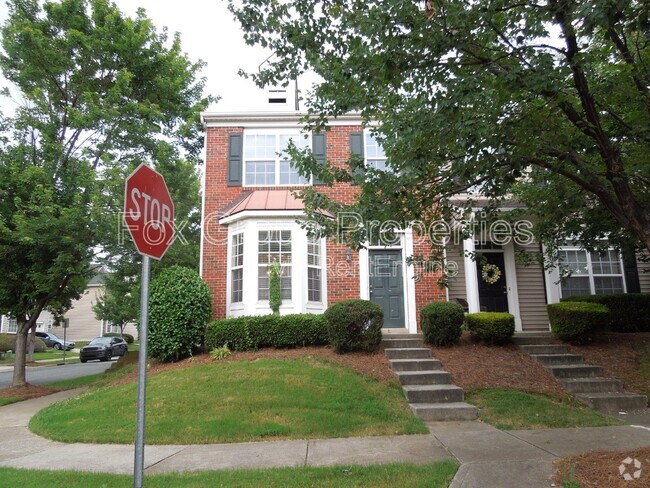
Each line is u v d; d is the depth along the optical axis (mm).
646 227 5027
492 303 13188
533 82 4652
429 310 10305
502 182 5664
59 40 13188
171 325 10398
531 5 5078
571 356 9594
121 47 13281
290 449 5969
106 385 10641
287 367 8953
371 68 5266
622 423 7066
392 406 7695
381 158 12828
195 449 6102
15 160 12953
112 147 13375
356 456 5609
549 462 5195
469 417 7402
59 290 13844
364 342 9773
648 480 4285
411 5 4809
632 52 6059
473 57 5480
